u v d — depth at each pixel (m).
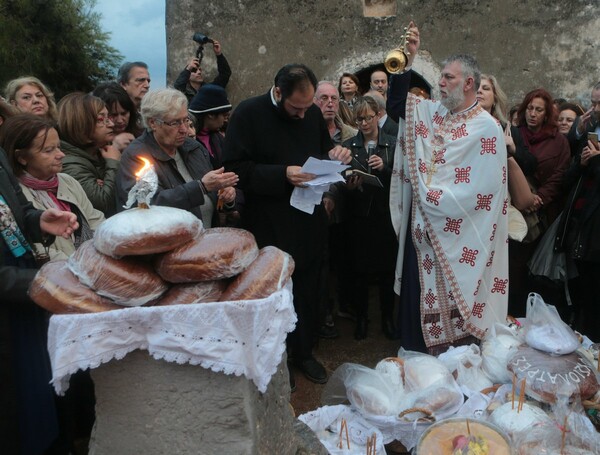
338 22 6.30
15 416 2.14
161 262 1.69
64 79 14.77
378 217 3.85
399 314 3.57
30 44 13.80
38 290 1.63
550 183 3.92
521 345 2.86
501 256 3.22
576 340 2.72
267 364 1.71
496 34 6.07
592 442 2.26
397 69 3.31
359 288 4.02
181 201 2.61
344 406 2.73
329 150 3.49
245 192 3.32
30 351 2.23
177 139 2.73
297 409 3.24
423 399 2.62
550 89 6.08
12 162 2.43
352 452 2.49
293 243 3.27
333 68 6.38
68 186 2.65
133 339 1.65
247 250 1.74
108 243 1.63
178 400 1.72
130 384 1.73
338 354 3.90
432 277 3.26
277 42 6.40
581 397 2.55
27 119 2.45
